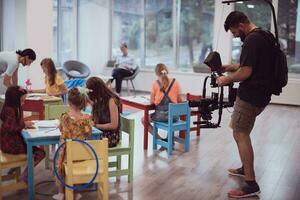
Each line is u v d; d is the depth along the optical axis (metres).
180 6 10.02
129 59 9.52
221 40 9.49
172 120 4.99
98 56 10.58
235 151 5.18
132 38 10.58
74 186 3.23
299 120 7.22
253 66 3.56
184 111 5.04
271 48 3.64
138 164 4.61
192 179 4.18
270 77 3.65
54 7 9.81
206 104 3.90
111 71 10.26
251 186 3.79
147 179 4.15
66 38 10.22
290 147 5.45
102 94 3.96
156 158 4.85
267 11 9.02
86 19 10.42
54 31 9.88
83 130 3.39
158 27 10.31
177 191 3.86
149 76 10.24
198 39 9.94
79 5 10.38
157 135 5.25
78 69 9.17
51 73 5.48
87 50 10.52
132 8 10.45
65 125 3.35
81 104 3.43
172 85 5.12
